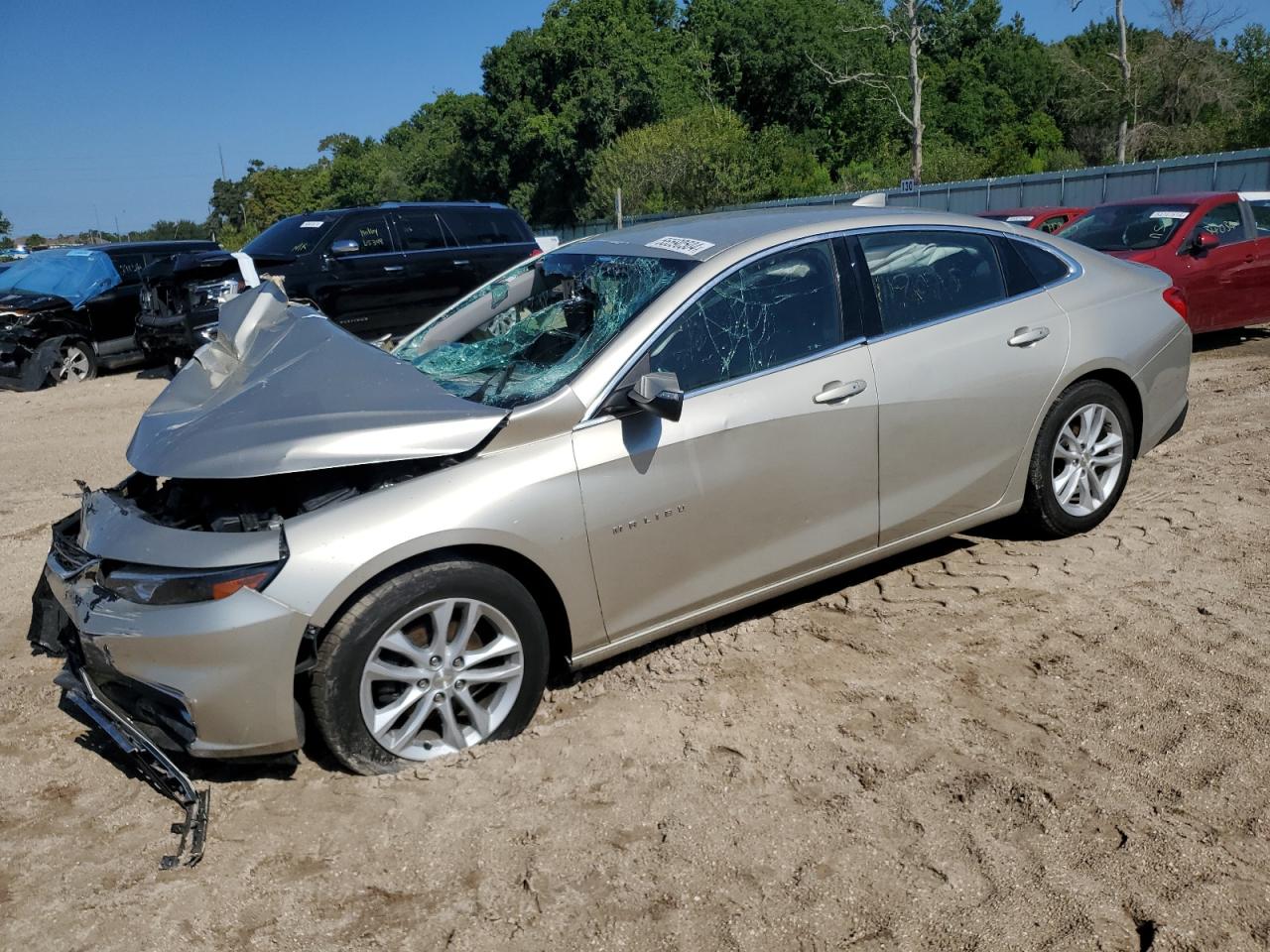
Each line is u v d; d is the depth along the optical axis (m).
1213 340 10.29
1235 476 5.55
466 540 3.21
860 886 2.65
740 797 3.05
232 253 11.37
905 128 54.56
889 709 3.48
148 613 3.09
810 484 3.87
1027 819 2.86
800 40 51.12
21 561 5.78
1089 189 25.14
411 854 2.88
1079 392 4.58
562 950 2.49
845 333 3.99
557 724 3.53
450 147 55.34
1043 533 4.74
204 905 2.72
